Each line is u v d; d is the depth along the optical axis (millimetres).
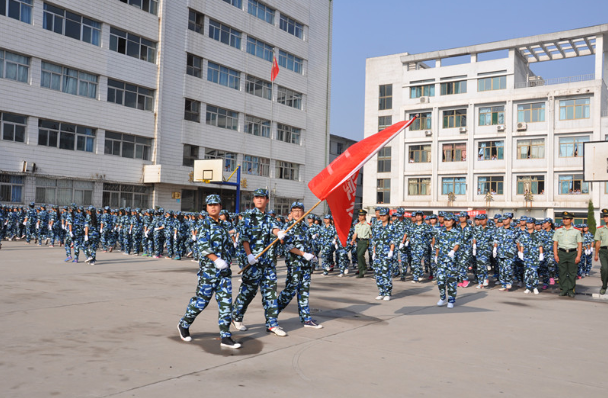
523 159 43312
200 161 32156
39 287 10289
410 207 48312
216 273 6129
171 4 34906
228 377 4875
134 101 33062
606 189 40094
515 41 44031
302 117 47062
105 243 21609
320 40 49531
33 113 27531
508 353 6148
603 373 5391
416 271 14648
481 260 13516
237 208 32250
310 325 7398
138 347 5883
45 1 28016
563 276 12016
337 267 18750
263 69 42688
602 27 41062
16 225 25609
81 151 30125
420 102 48188
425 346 6395
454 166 46469
